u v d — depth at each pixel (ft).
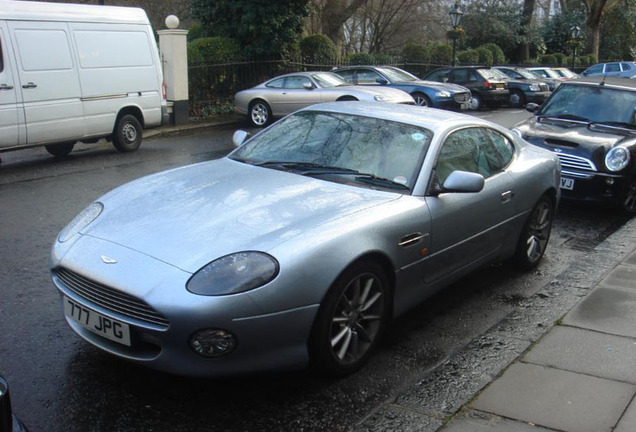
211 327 10.21
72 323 11.94
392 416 10.88
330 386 11.98
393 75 64.44
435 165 14.39
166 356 10.51
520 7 138.62
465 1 131.95
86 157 37.63
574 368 12.25
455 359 13.10
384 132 15.23
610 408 10.78
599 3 151.43
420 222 13.33
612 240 21.72
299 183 13.67
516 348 13.64
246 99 54.54
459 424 10.33
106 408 10.98
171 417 10.78
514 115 69.41
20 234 21.16
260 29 62.18
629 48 175.32
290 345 10.98
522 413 10.63
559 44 153.69
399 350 13.70
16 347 13.10
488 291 17.40
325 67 73.51
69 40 35.04
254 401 11.35
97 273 10.97
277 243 11.02
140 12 39.40
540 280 18.35
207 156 38.27
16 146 33.40
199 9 63.93
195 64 57.98
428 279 14.21
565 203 29.04
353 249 11.61
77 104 35.65
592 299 15.94
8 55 32.35
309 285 10.92
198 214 12.15
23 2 33.22
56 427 10.39
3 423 6.95
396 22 124.26
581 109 29.43
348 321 12.03
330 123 15.96
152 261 10.87
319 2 102.53
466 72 76.28
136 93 39.14
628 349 13.08
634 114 28.35
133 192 13.76
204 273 10.48
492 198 15.93
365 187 13.73
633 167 25.96
